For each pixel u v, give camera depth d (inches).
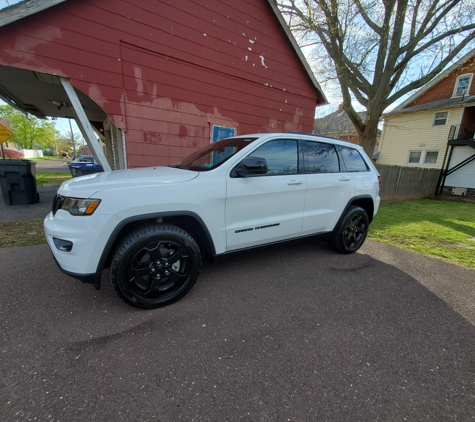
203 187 94.1
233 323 83.3
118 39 182.1
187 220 98.0
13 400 54.1
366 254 154.7
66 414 51.6
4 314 82.6
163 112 209.6
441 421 53.3
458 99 626.5
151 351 69.8
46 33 159.2
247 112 258.7
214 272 120.6
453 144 596.7
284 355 70.4
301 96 298.8
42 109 338.6
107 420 50.9
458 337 81.5
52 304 89.2
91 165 498.9
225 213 100.4
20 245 142.4
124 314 85.3
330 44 426.0
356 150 152.7
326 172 133.3
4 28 148.0
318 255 147.4
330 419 52.9
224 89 239.3
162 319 83.7
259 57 256.1
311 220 128.0
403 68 408.2
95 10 171.5
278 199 114.1
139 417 51.8
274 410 54.4
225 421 51.6
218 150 122.3
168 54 203.8
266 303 95.7
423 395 59.6
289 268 128.1
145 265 86.4
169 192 87.6
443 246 179.5
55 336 73.7
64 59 166.6
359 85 447.5
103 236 78.4
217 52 228.7
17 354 66.4
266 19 252.5
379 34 413.7
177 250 91.2
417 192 561.9
